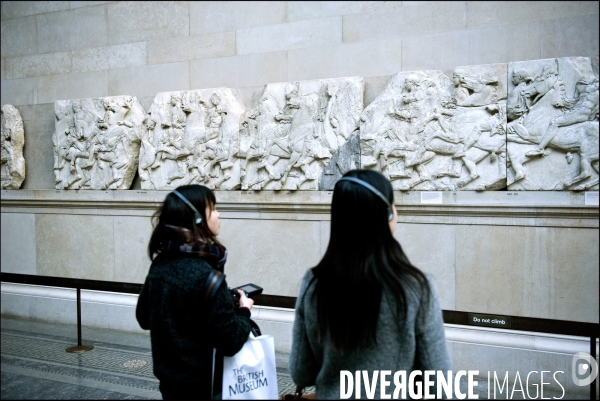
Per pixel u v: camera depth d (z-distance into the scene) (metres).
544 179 3.82
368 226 1.52
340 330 1.50
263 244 4.76
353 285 1.48
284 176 4.58
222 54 5.14
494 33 4.18
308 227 4.58
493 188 3.97
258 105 4.72
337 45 4.68
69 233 5.76
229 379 2.03
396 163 4.21
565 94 3.76
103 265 5.58
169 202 2.04
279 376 3.93
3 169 6.12
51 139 6.01
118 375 3.92
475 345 4.00
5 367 4.11
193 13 5.26
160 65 5.42
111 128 5.41
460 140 4.02
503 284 3.97
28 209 6.00
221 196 4.88
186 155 5.05
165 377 1.95
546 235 3.84
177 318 1.96
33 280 4.38
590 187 3.66
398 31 4.50
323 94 4.47
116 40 5.64
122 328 5.36
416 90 4.13
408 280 1.50
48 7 5.97
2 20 6.22
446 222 4.12
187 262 1.99
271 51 4.93
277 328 4.62
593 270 3.71
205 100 5.00
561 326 2.79
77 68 5.85
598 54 3.88
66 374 3.94
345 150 4.38
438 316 1.52
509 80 3.92
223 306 1.93
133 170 5.47
